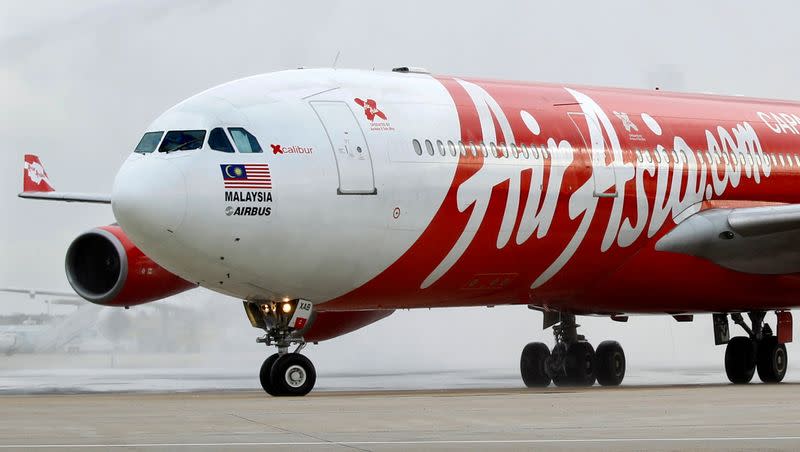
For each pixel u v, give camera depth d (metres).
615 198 71.12
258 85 62.75
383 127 63.53
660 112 76.25
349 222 61.50
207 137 59.34
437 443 32.19
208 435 34.41
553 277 70.75
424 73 70.75
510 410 43.66
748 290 76.62
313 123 61.59
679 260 73.81
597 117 72.44
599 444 31.88
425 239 64.25
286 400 52.50
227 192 58.56
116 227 72.12
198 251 58.91
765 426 36.53
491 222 66.44
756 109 82.25
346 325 75.56
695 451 30.22
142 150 60.44
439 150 64.81
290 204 59.78
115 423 38.62
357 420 39.47
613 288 73.62
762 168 78.50
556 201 68.81
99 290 71.81
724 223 73.69
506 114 68.75
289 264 60.72
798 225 71.25
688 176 74.50
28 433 35.25
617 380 81.75
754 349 81.56
